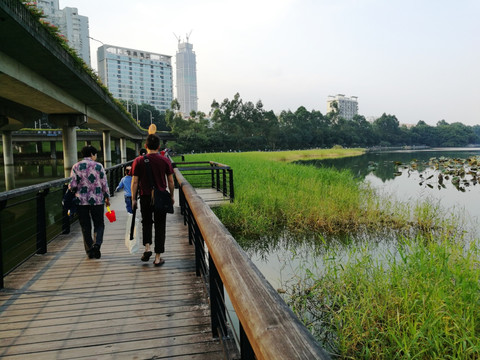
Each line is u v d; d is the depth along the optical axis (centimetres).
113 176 1170
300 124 12219
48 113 2566
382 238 796
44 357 246
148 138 425
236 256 145
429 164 3134
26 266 438
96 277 399
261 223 860
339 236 816
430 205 1030
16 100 1981
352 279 465
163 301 335
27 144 8119
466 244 705
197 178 1641
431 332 313
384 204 1087
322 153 7706
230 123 10225
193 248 512
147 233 441
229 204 966
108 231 632
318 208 954
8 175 3547
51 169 4609
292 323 85
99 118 3250
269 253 697
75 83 1912
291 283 523
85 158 465
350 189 1262
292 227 887
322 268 589
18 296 348
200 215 244
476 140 18888
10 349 256
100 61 17875
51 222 1170
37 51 1334
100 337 272
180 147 8138
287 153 6850
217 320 263
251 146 9962
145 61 18812
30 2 1182
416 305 362
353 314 372
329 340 371
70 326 289
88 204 456
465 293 353
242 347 143
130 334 276
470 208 1104
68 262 452
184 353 249
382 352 329
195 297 343
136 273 411
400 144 15988
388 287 418
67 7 16388
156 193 415
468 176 2122
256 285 112
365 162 4356
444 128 17850
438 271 416
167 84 19838
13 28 1104
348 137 12925
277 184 1382
